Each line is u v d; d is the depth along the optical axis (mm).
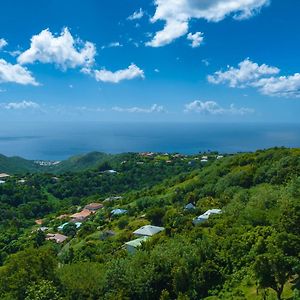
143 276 39594
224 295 35188
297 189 54031
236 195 76562
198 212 80000
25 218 148500
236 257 39969
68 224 114812
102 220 105562
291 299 28875
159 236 62812
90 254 64562
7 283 41312
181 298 34688
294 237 30578
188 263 40312
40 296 36688
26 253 43344
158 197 114562
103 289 40250
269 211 48469
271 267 28891
